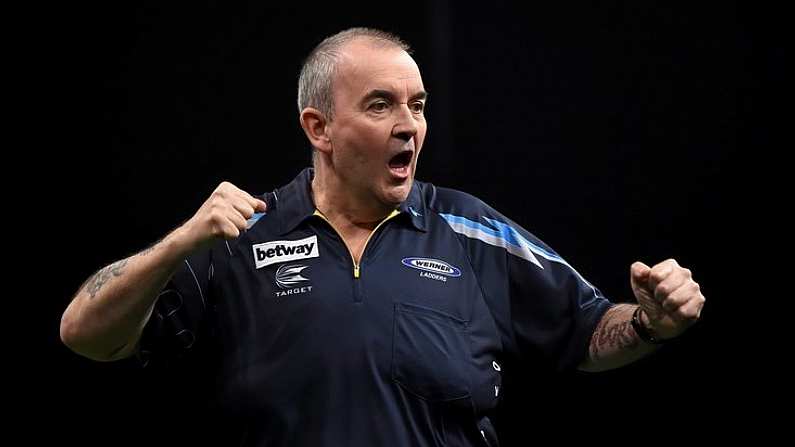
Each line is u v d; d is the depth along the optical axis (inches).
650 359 681.6
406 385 372.5
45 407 672.4
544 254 409.1
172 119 703.7
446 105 703.7
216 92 708.0
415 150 389.7
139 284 356.8
